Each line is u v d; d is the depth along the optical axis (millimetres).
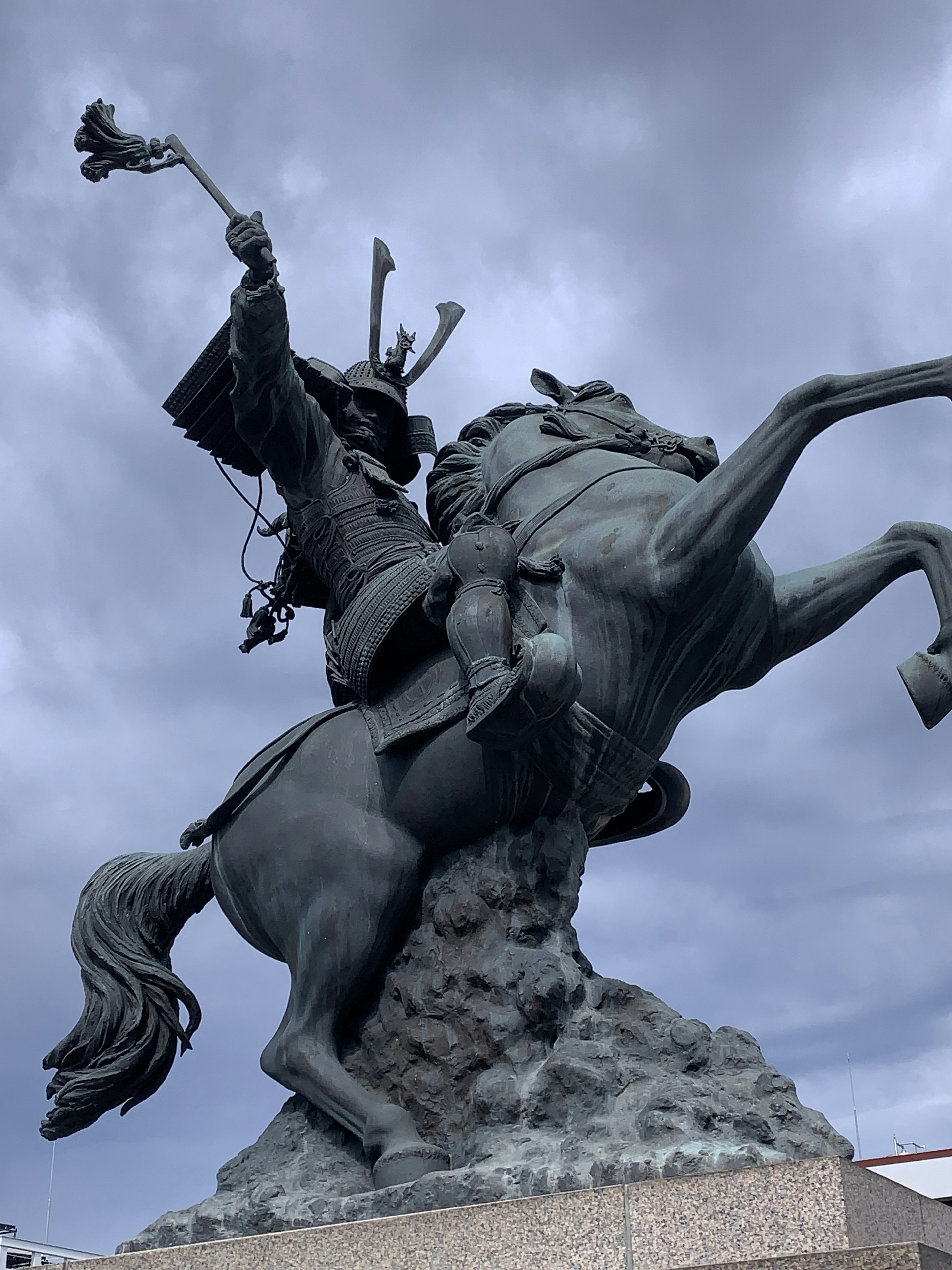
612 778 4738
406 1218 3721
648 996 4488
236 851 5039
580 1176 3789
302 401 5172
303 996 4750
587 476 5082
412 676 4984
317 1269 3781
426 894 4762
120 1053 5141
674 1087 4012
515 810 4695
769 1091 4023
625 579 4613
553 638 4312
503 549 4672
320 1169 4496
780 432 4383
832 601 4906
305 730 5066
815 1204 3232
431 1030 4531
